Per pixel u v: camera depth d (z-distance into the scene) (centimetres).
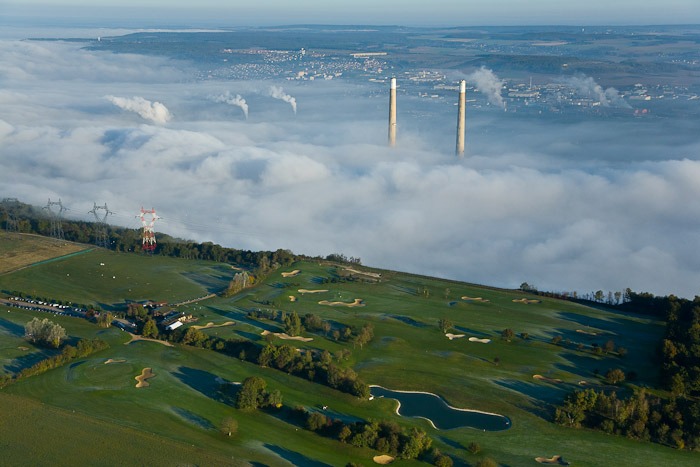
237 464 19375
